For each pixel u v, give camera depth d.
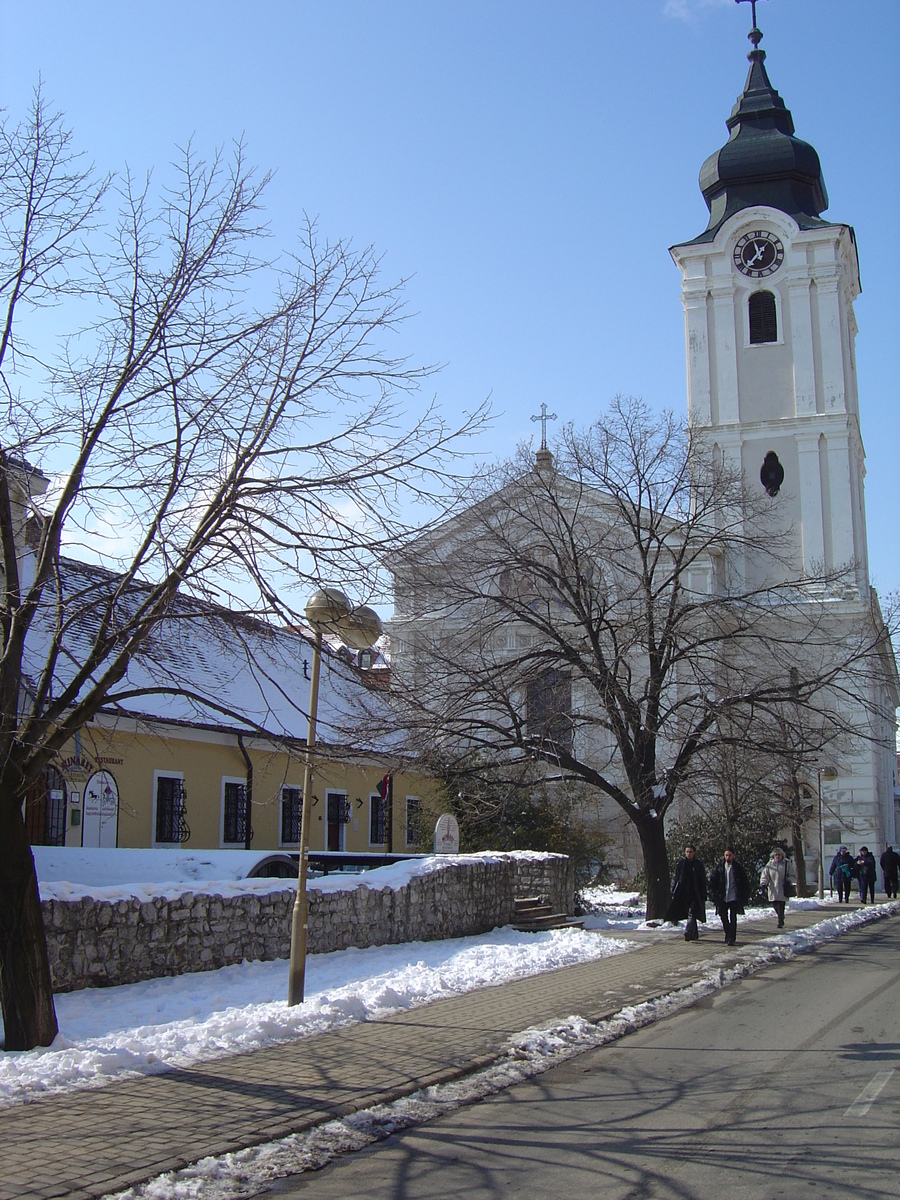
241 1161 7.13
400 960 16.16
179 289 10.91
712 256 45.25
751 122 46.78
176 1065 9.48
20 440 10.28
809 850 41.78
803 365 43.75
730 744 22.91
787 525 42.69
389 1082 9.01
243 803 27.94
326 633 11.44
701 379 44.66
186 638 11.81
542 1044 10.66
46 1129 7.60
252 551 10.42
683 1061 10.10
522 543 25.30
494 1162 7.15
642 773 23.09
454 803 26.50
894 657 25.69
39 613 13.24
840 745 33.91
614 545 27.67
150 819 24.23
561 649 23.06
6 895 9.73
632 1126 7.92
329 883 16.95
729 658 25.19
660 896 23.64
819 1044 10.81
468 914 20.31
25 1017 9.68
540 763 25.36
